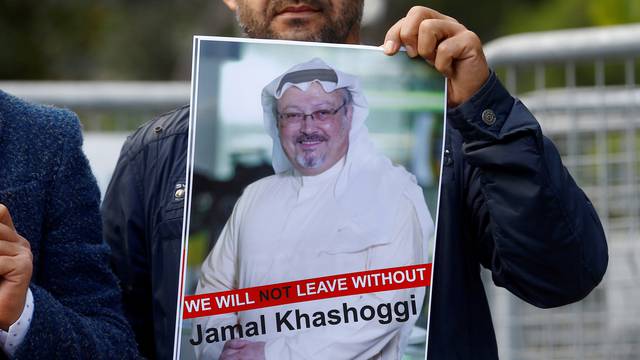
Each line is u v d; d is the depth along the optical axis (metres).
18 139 5.95
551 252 5.96
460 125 6.01
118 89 11.85
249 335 5.91
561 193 5.93
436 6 30.12
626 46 9.98
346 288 5.95
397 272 5.97
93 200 6.11
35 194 5.89
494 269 6.30
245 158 5.98
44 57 34.00
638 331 10.26
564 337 10.38
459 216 6.30
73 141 6.07
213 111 5.98
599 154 10.24
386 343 5.95
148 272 6.58
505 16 29.11
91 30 34.38
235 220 5.95
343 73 6.02
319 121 6.00
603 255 6.17
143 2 35.28
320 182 5.98
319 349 5.91
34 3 33.78
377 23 27.84
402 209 5.99
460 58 5.96
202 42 5.98
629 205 10.23
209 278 5.92
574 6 24.50
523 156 5.91
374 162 6.01
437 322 6.20
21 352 5.46
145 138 6.62
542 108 10.30
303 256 5.95
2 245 5.35
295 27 6.45
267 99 6.00
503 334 10.37
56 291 5.99
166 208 6.37
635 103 10.13
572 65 10.20
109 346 5.85
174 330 6.28
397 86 6.03
